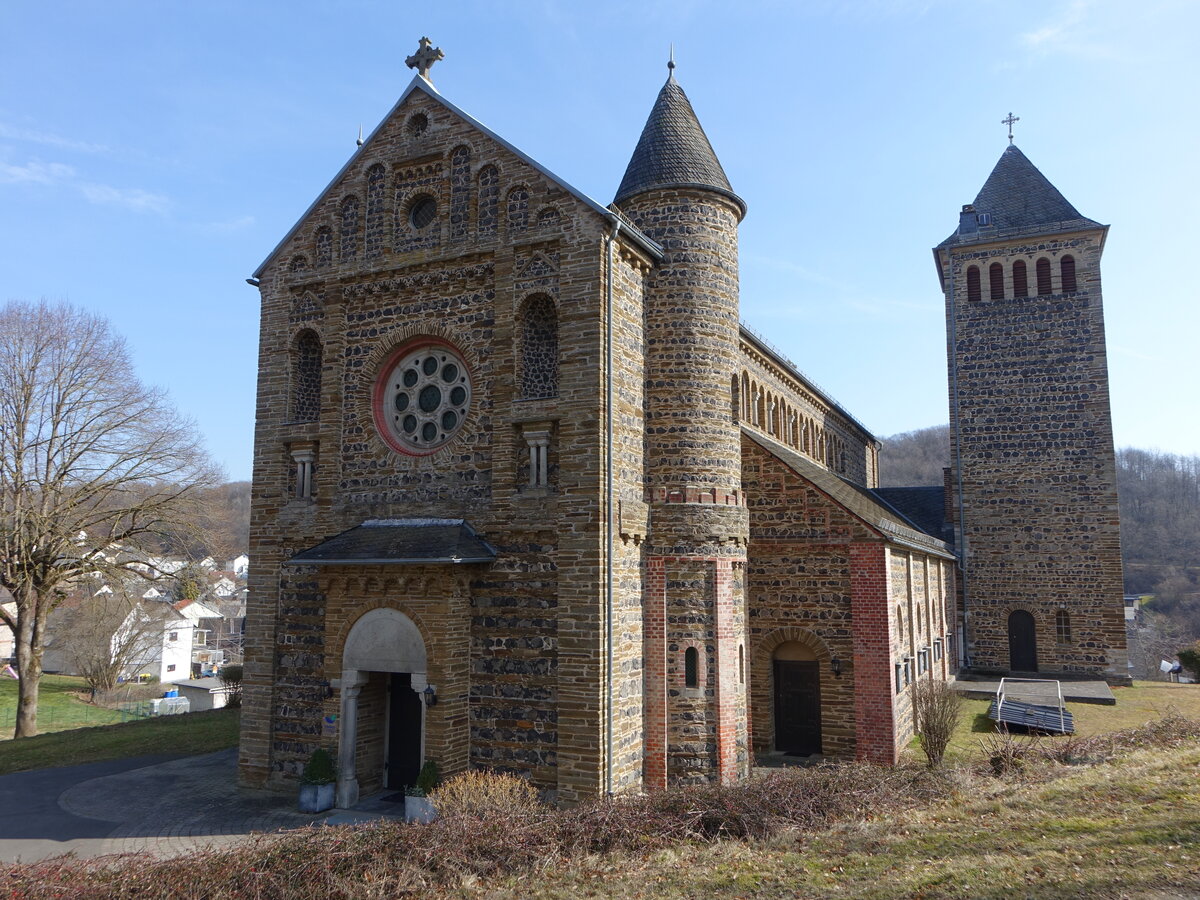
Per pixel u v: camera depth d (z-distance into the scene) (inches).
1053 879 364.2
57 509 1235.2
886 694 824.3
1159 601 3572.8
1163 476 4136.3
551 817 507.8
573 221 683.4
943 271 1644.9
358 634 683.4
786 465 891.4
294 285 802.8
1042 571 1473.9
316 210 808.3
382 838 467.8
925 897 359.9
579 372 663.8
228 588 2273.6
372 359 758.5
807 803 529.0
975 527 1519.4
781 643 885.2
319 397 814.5
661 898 394.0
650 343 757.9
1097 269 1514.5
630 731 669.3
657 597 714.8
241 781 743.7
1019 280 1565.0
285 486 780.6
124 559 1368.1
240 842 516.4
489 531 677.9
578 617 636.1
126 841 598.9
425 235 753.6
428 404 752.3
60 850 579.8
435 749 636.1
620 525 669.9
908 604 997.8
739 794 536.7
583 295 671.8
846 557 859.4
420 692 649.0
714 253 780.0
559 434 667.4
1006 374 1545.3
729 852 464.4
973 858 407.5
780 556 885.8
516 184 713.0
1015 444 1521.9
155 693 2459.4
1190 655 1710.1
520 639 657.0
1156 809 457.7
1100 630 1427.2
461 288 728.3
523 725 647.1
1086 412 1489.9
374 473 741.9
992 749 722.8
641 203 788.0
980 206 1630.2
